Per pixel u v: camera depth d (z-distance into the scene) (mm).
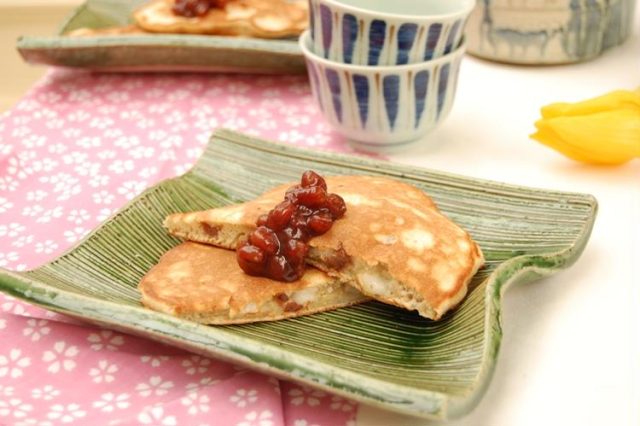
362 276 480
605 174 585
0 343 480
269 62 691
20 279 465
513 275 469
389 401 410
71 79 727
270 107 681
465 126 641
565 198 518
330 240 482
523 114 650
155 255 516
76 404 448
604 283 499
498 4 682
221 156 583
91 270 495
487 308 446
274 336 468
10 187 604
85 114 680
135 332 458
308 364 422
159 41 678
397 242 480
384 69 572
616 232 534
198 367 468
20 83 926
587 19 678
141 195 542
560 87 678
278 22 704
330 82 592
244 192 565
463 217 531
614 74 690
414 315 479
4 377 464
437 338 461
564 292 495
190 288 477
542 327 475
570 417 433
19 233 561
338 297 488
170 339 445
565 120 574
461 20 581
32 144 645
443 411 403
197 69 712
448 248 482
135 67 710
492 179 583
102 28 761
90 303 455
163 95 701
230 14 708
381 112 589
